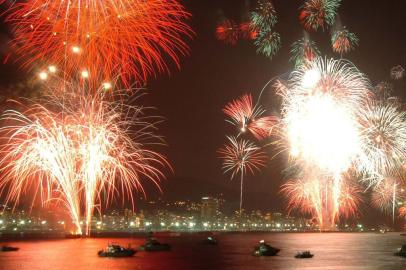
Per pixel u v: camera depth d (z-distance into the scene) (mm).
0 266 46469
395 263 48125
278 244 81750
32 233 177375
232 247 72625
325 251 64625
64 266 45812
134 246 74562
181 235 136375
